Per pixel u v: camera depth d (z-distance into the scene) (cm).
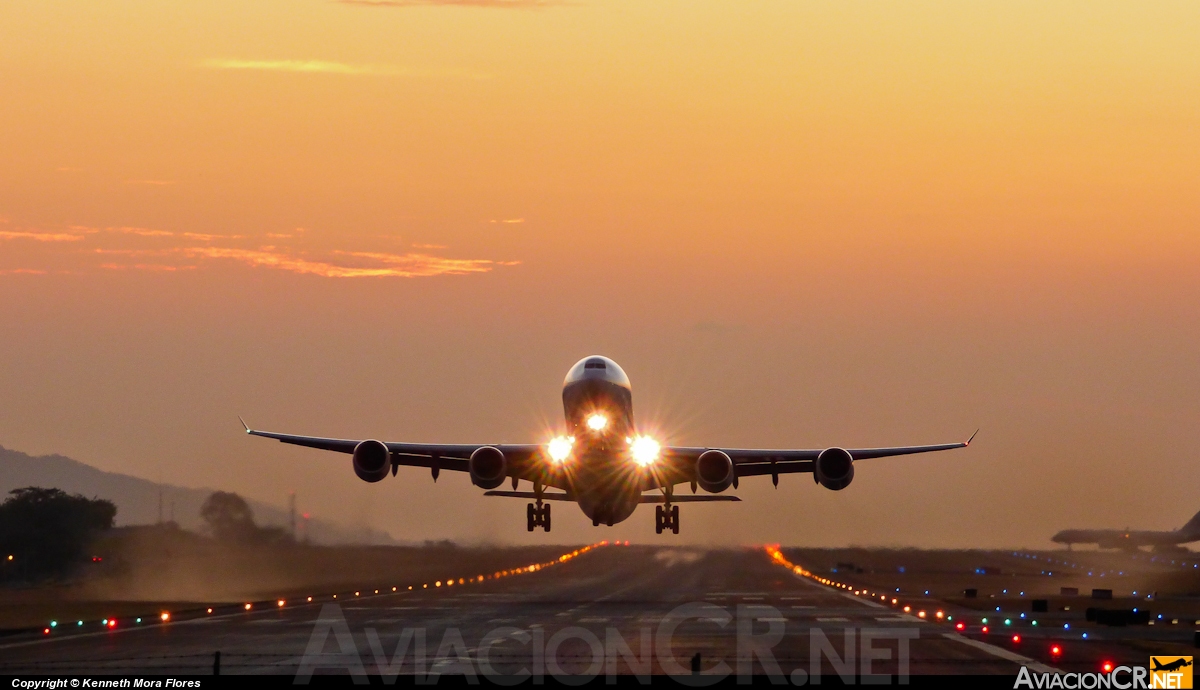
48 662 13900
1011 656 14412
